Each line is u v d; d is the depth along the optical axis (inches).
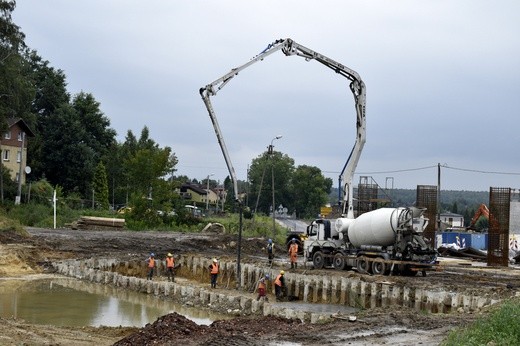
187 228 2832.2
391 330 743.1
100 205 3494.1
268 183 5413.4
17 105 2851.9
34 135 3681.1
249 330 768.3
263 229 2869.1
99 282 1642.5
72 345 776.3
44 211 2854.3
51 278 1672.0
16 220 2397.9
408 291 1226.6
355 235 1530.5
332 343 666.8
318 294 1417.3
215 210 4232.3
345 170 1672.0
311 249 1646.2
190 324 787.4
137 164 2876.5
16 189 3046.3
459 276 1460.4
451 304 1138.0
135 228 2753.4
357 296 1325.0
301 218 5349.4
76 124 3789.4
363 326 772.6
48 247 1975.9
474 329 636.1
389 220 1443.2
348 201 1656.0
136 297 1445.6
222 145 1542.8
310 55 1627.7
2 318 1039.0
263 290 1346.0
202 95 1535.4
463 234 2600.9
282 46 1601.9
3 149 3346.5
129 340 724.0
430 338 692.1
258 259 1884.8
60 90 4224.9
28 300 1326.3
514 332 606.5
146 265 1850.4
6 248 1838.1
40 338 808.9
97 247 2062.0
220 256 1911.9
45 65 4266.7
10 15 2719.0
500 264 1793.8
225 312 1277.1
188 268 1872.5
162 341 709.3
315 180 5462.6
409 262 1403.8
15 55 2783.0
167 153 2906.0
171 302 1395.2
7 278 1631.4
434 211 1881.2
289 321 887.7
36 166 3666.3
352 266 1540.4
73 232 2390.5
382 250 1481.3
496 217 1803.6
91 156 3818.9
